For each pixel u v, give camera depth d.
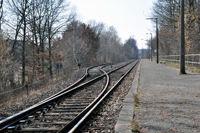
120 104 8.35
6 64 19.64
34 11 26.42
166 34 37.16
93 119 6.47
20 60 24.47
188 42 25.33
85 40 52.69
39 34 27.14
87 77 21.31
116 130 5.11
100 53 74.12
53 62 29.88
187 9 26.42
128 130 5.09
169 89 10.99
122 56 117.44
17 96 15.05
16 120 6.43
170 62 35.12
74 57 45.03
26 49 25.38
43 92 13.75
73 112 7.52
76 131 5.30
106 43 80.56
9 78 20.72
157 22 38.84
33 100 10.79
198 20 25.70
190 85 12.07
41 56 26.75
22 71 24.50
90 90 12.83
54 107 8.43
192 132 4.95
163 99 8.60
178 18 28.84
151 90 10.87
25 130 5.62
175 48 33.16
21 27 24.64
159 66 31.09
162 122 5.73
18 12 24.67
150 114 6.54
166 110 6.94
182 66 18.09
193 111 6.71
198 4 25.67
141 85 12.74
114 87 12.55
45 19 28.06
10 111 8.68
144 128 5.30
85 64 52.56
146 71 22.66
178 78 15.45
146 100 8.54
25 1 24.72
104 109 7.75
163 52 52.84
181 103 7.82
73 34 42.56
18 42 24.41
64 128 5.39
